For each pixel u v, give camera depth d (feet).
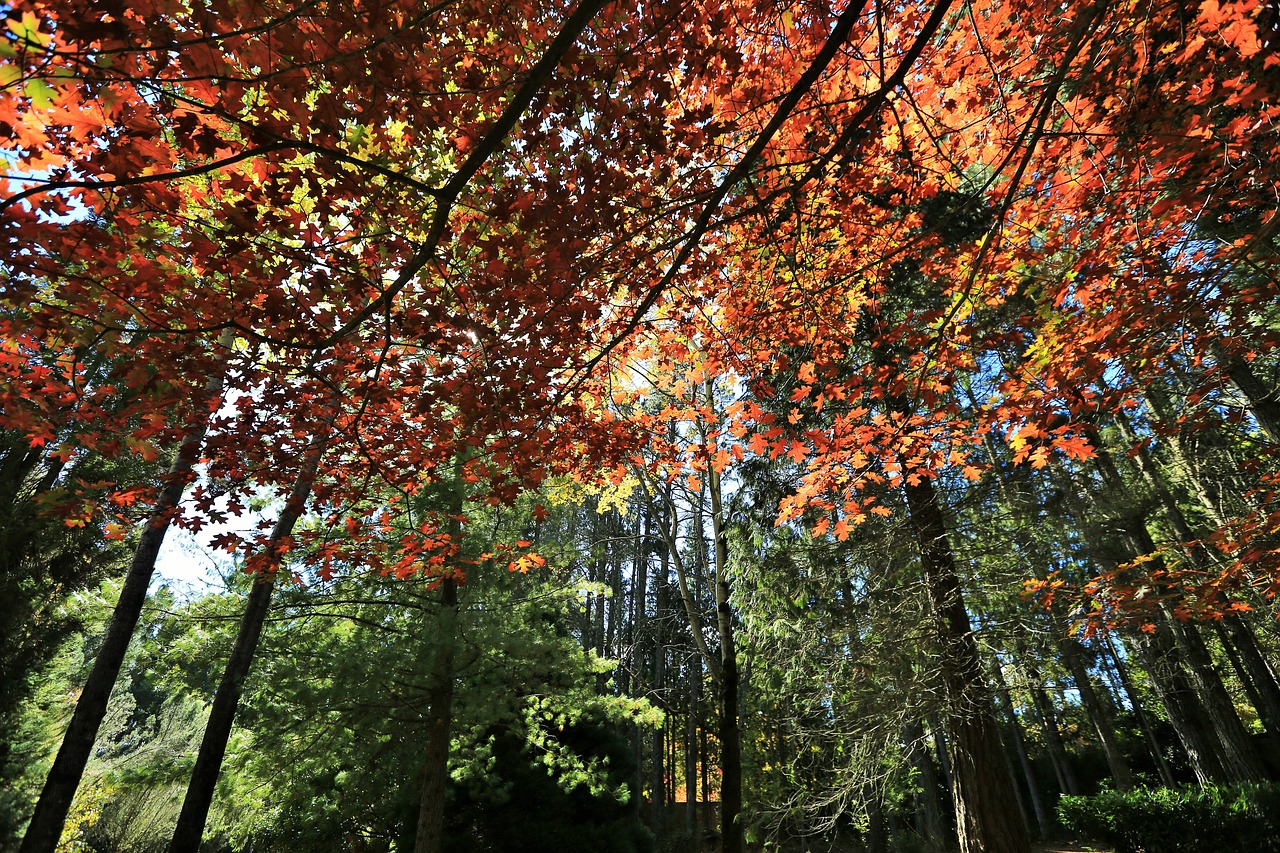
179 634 30.01
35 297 10.30
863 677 26.96
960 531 28.76
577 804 39.58
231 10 7.76
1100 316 13.08
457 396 13.26
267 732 27.84
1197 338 14.14
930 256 15.64
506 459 14.83
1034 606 25.18
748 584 35.06
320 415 13.33
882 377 15.87
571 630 69.00
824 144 13.46
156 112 8.62
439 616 27.02
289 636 30.71
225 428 12.98
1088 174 13.29
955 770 23.44
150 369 13.55
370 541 16.58
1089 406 14.29
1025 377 14.28
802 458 16.16
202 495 14.12
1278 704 35.12
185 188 11.03
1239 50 9.88
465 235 11.60
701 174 12.79
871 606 27.78
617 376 19.58
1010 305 17.33
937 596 25.72
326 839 31.19
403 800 33.27
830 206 14.49
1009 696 27.40
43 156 8.45
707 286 16.10
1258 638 41.09
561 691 31.96
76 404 12.49
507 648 27.73
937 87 14.01
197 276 11.77
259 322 11.29
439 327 12.28
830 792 29.22
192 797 24.09
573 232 11.14
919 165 14.26
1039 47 12.72
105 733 56.75
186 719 43.73
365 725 28.07
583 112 10.39
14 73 6.39
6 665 28.04
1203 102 10.91
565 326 12.77
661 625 57.57
